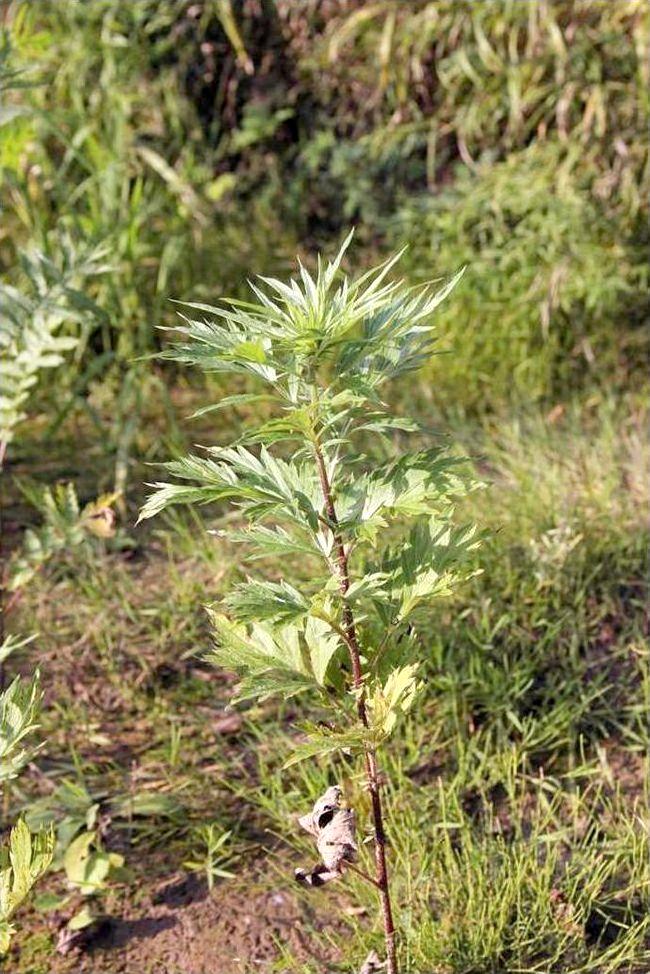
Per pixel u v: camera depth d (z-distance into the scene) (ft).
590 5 16.21
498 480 13.10
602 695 10.29
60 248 10.80
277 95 19.36
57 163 17.97
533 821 9.14
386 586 6.72
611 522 11.74
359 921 8.46
